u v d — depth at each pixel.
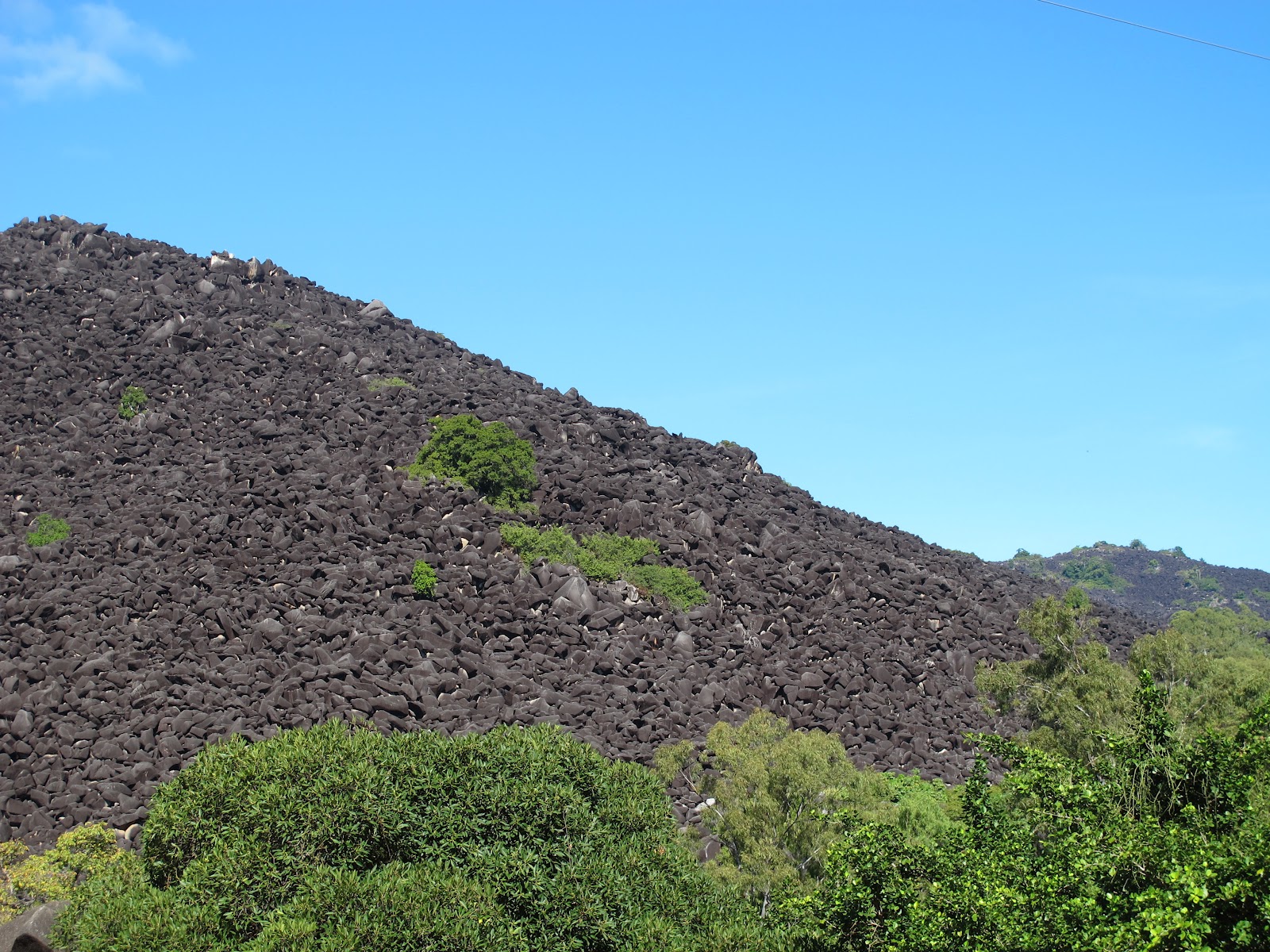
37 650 48.44
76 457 65.75
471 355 91.50
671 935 25.17
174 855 26.19
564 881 25.19
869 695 58.31
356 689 47.47
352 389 76.94
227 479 63.22
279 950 22.23
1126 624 81.69
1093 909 20.44
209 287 85.50
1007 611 72.94
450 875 24.42
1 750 43.56
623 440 80.12
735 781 36.47
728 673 56.78
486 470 66.88
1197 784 24.05
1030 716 47.75
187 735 44.41
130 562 55.22
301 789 25.97
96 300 81.06
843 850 25.25
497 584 57.88
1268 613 127.69
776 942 25.64
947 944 21.78
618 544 65.56
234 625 50.94
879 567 74.25
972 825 26.14
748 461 87.56
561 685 52.31
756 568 68.12
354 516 60.81
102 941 23.66
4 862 37.81
